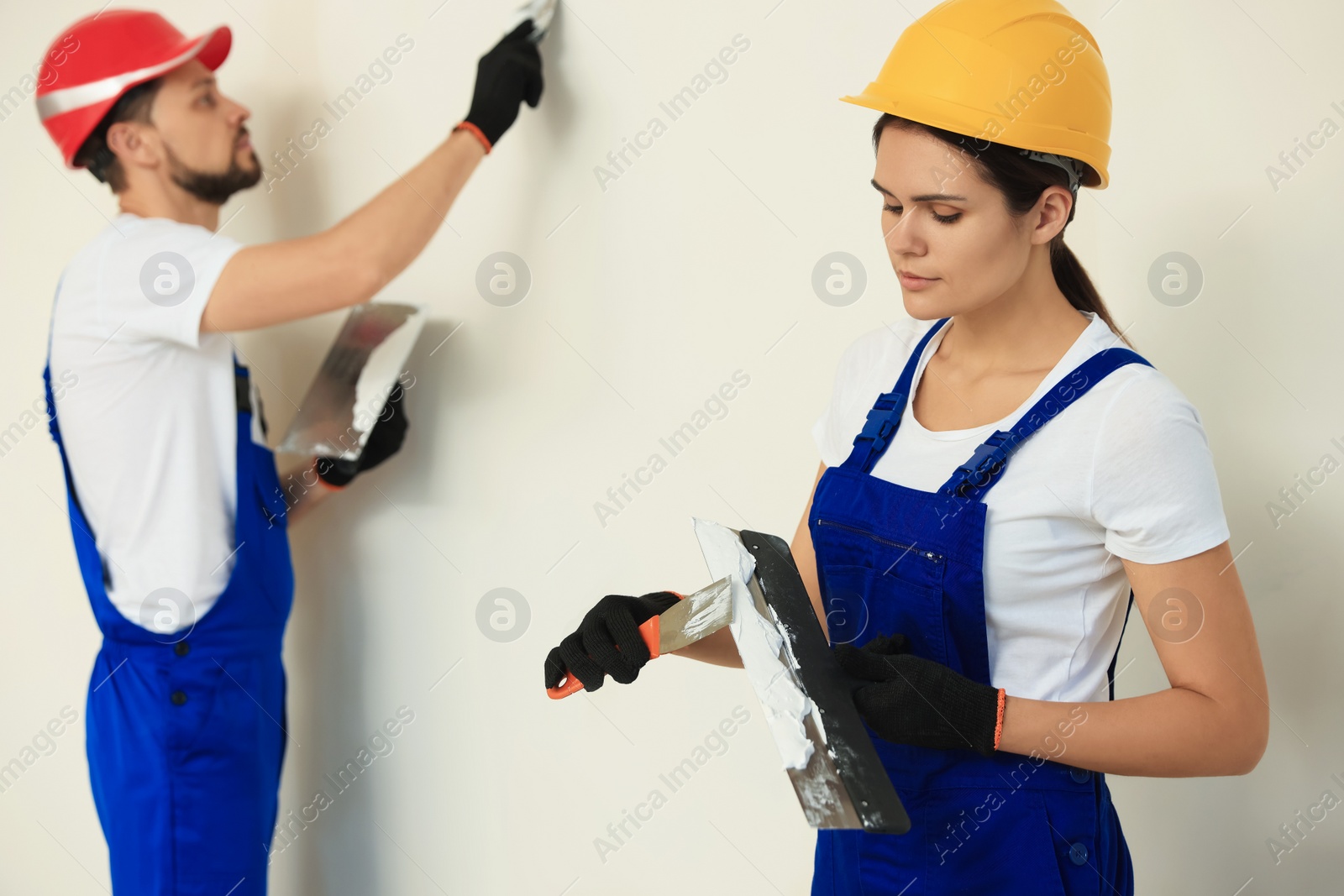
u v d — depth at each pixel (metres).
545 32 1.43
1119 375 0.81
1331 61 1.08
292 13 1.60
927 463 0.90
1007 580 0.84
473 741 1.61
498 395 1.55
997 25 0.81
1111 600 0.85
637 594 1.50
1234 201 1.17
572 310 1.49
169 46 1.35
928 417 0.94
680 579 1.48
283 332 1.66
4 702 2.07
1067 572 0.83
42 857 2.06
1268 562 1.17
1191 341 1.22
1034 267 0.87
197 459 1.35
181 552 1.33
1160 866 1.28
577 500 1.52
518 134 1.49
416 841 1.66
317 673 1.70
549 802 1.58
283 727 1.49
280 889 1.75
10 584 2.05
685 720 1.50
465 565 1.59
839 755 0.75
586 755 1.55
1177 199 1.22
